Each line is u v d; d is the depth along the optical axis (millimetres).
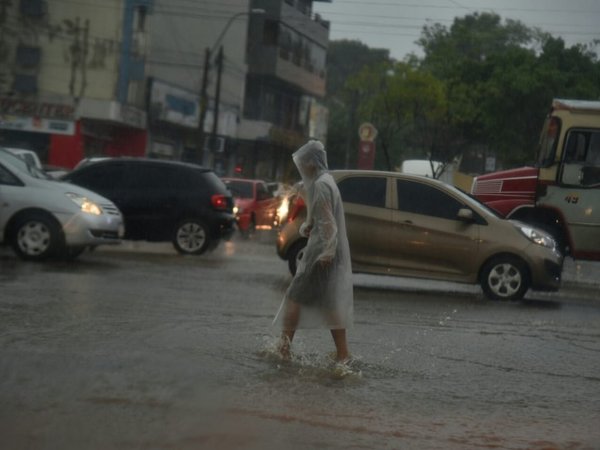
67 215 18812
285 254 18312
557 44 56281
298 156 9789
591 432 8008
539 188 22094
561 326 14430
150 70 61969
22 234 18828
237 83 73062
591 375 10523
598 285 24266
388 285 19594
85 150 57406
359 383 9203
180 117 64250
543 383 9922
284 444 6965
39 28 56688
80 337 10641
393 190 17953
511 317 15172
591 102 22094
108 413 7535
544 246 17734
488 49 84562
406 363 10430
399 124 59969
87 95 56938
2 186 18922
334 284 9727
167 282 16750
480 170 62156
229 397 8266
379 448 7047
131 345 10328
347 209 17844
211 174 24078
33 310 12305
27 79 56562
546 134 22469
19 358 9391
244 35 72562
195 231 23500
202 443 6855
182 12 66500
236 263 22125
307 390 8742
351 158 95000
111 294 14422
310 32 81375
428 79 58219
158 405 7863
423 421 7984
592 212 21891
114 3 56844
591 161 21875
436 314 14898
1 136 56031
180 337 10984
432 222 17766
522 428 7996
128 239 23500
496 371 10383
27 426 7074
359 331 12484
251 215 37688
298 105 85750
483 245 17672
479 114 57281
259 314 13297
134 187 23469
